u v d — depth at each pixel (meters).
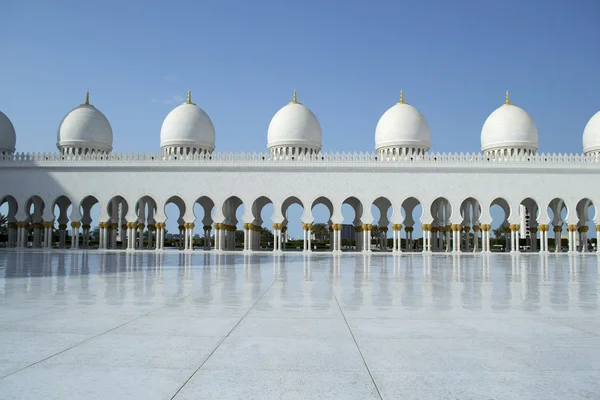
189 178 46.16
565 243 67.88
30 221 49.53
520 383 4.95
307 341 6.65
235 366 5.47
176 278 15.95
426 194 45.38
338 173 45.62
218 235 45.62
